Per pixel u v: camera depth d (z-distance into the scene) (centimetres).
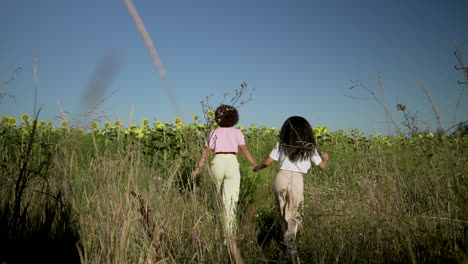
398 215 262
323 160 354
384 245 267
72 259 201
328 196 356
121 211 195
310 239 286
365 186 318
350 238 271
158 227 203
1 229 196
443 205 252
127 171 218
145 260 194
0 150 243
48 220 212
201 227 259
